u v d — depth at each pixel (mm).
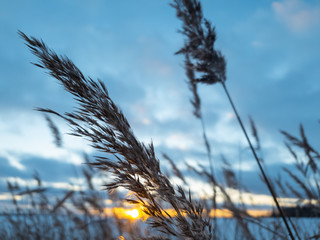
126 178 845
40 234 4168
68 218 4055
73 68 953
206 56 2688
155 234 818
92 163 871
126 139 879
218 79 2703
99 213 3621
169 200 833
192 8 2672
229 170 3947
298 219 2584
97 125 904
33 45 946
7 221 4395
